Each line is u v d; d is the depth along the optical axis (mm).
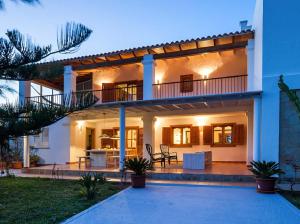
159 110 11383
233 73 11391
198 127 13039
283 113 7906
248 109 10531
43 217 4551
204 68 11820
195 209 5086
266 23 8211
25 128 5426
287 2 8062
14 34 5262
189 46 10422
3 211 4930
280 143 7875
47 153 13320
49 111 5484
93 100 6109
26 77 6051
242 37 9898
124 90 13156
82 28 5629
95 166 11250
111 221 4367
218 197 6094
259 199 5883
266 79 8117
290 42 7949
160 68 12477
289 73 7867
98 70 12555
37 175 9922
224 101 9031
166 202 5641
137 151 14141
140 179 7266
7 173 9539
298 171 7641
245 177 8016
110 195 6332
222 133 12695
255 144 8125
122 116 9844
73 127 13180
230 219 4465
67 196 6211
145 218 4535
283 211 4938
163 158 10562
